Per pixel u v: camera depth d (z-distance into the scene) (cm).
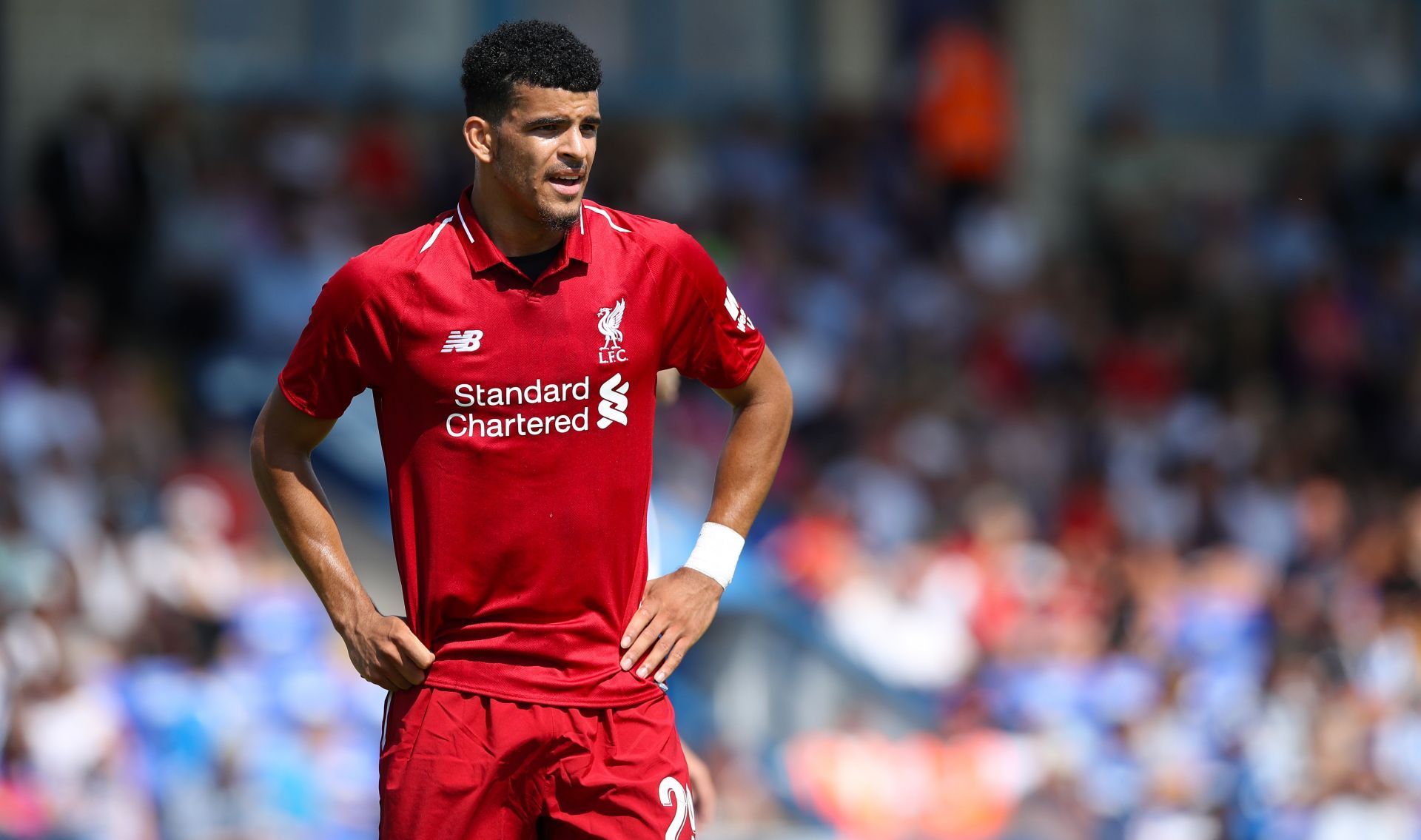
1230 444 4272
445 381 1084
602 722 1114
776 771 2891
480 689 1101
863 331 4228
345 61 4738
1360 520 4034
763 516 3584
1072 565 3503
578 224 1102
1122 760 3053
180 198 3856
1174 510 4006
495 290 1087
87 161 3784
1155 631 3319
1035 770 3012
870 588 3347
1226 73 5588
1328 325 4728
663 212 4322
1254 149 5544
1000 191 5131
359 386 1116
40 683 2545
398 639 1102
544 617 1108
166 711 2638
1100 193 5244
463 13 4859
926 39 5200
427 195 4169
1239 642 3316
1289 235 4997
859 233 4516
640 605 1144
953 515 3794
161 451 3309
